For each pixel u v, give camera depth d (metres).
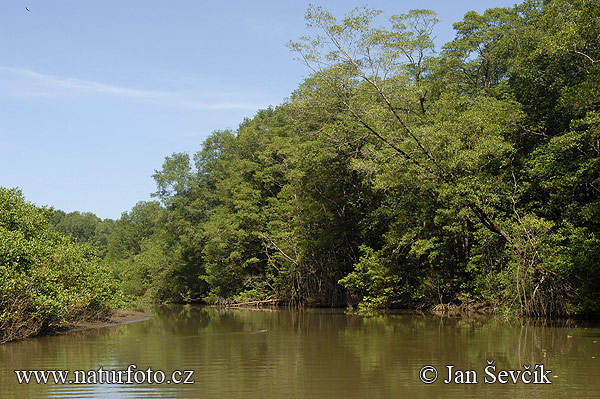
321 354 14.49
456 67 34.62
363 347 15.66
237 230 44.38
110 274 26.80
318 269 38.84
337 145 32.09
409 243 29.44
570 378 10.94
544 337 17.08
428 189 26.27
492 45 33.62
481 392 9.85
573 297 21.34
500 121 24.72
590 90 20.02
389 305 31.77
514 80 28.86
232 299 45.56
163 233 56.31
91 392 10.20
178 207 55.16
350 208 36.94
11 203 21.34
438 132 22.91
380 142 29.19
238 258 44.50
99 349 15.88
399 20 25.52
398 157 25.11
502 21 34.25
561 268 20.38
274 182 46.56
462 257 29.73
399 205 29.70
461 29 35.62
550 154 21.83
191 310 39.22
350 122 29.42
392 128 28.20
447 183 22.98
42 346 16.53
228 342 17.45
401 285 31.22
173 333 20.47
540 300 21.94
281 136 48.66
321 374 11.67
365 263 30.86
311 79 29.78
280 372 11.95
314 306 38.75
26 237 21.16
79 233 115.19
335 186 36.72
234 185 48.38
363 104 27.30
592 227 21.98
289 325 23.64
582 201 23.19
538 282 21.75
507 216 24.72
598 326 19.95
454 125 23.38
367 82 26.22
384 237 31.28
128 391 10.27
